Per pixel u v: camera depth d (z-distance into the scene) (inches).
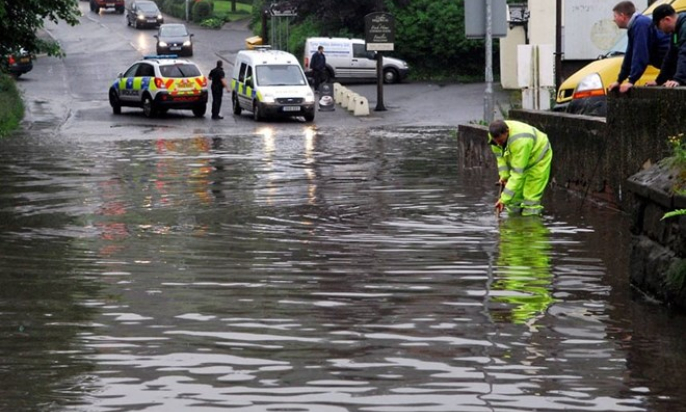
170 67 3531.0
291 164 1962.4
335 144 2485.2
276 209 1286.9
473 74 4840.1
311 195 1430.9
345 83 4581.7
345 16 4933.6
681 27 1084.5
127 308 754.8
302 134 2876.5
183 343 661.9
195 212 1270.9
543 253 949.8
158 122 3378.4
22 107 3523.6
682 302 724.7
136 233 1108.5
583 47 2231.8
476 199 1349.7
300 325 701.3
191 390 571.8
